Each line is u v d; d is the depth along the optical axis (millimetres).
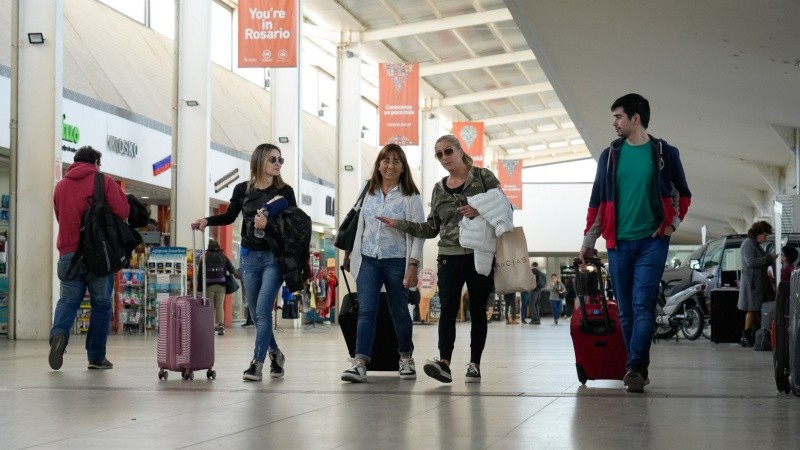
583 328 7113
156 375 8125
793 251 15031
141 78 22141
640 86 20250
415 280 7555
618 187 6711
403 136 30266
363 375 7344
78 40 20172
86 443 4102
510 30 34844
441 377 7184
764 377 8180
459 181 7492
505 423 4809
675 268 20922
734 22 13844
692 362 10594
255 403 5758
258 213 7457
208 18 20953
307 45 34156
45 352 12062
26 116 16547
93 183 8664
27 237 16531
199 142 20891
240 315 26688
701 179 34000
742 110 20766
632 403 5805
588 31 16453
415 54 36844
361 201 7691
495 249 7336
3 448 3965
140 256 20469
